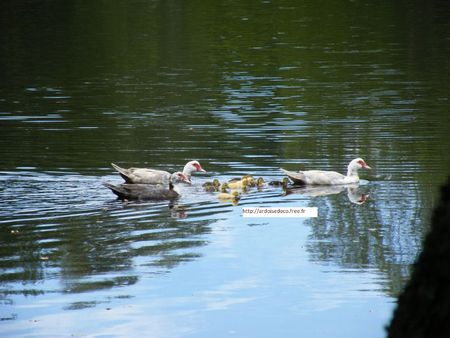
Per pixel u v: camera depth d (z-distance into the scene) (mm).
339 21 52562
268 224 16766
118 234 16000
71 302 12820
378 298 12945
